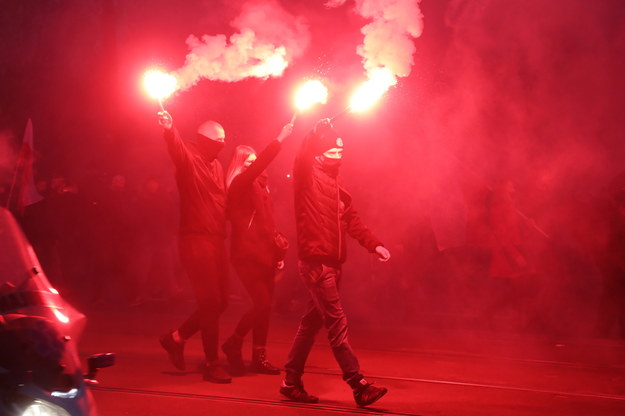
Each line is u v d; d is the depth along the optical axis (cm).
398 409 633
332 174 647
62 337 373
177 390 681
